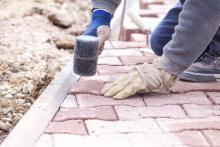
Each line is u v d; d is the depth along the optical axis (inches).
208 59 133.2
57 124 110.1
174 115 115.6
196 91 128.4
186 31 116.9
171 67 121.0
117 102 120.6
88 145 102.3
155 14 218.4
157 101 122.0
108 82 131.1
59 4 218.2
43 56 160.4
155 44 145.6
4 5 202.2
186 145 103.3
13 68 150.0
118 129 108.7
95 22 125.6
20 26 180.1
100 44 124.4
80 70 119.9
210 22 115.6
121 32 179.5
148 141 104.3
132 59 148.3
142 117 114.0
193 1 114.9
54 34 181.6
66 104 118.9
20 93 137.5
